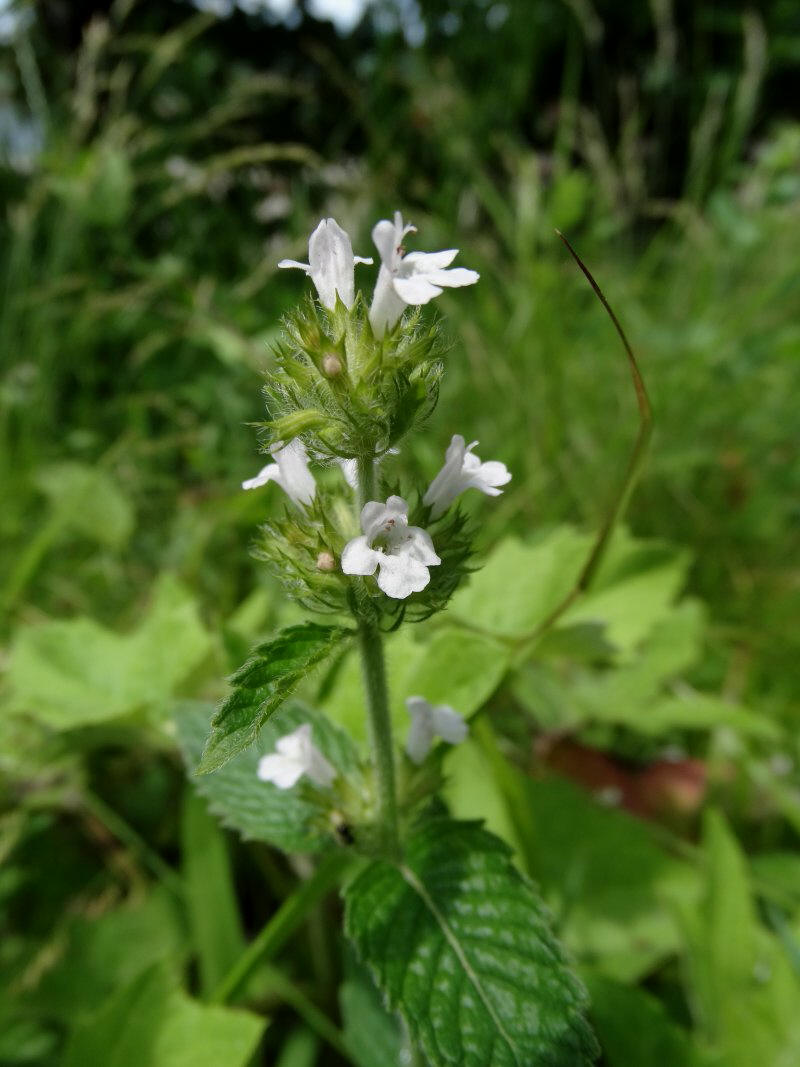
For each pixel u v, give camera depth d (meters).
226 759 0.06
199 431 0.24
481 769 0.13
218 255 0.33
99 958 0.13
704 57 0.45
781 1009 0.11
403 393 0.08
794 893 0.14
